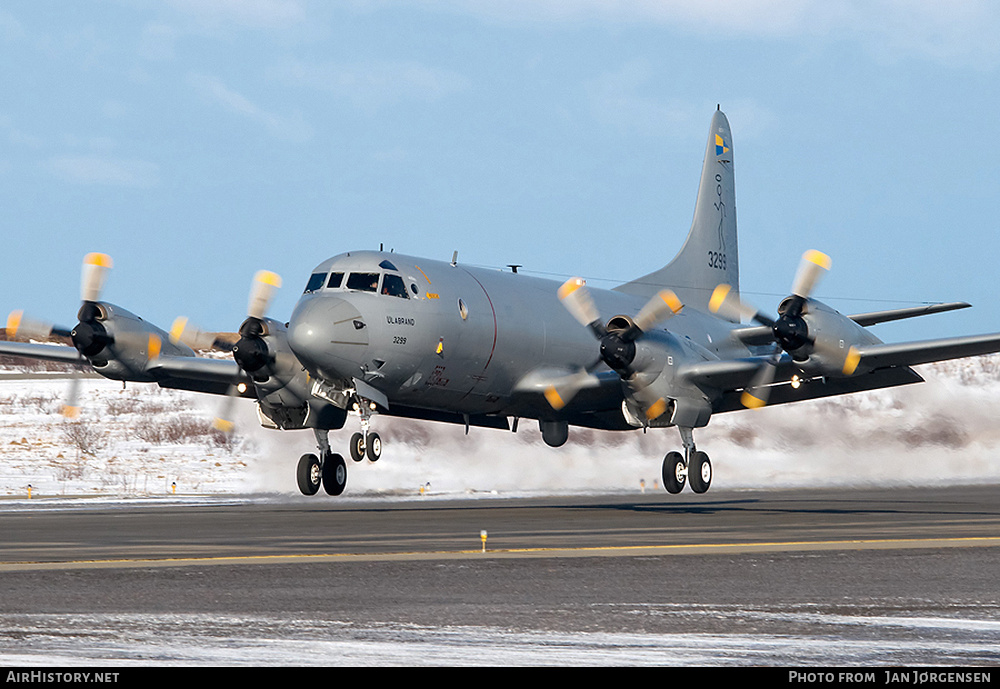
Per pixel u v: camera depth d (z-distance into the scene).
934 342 88.38
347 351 90.69
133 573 48.50
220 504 111.81
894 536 66.25
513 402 108.69
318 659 30.56
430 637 33.75
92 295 102.31
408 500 121.19
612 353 92.31
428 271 99.12
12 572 48.91
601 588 43.75
